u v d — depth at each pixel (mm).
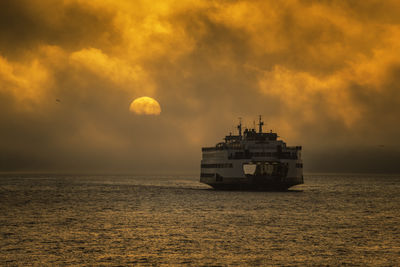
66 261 97375
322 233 129000
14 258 99750
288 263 96000
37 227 139750
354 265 94812
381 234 127812
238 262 96812
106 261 97375
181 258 99750
